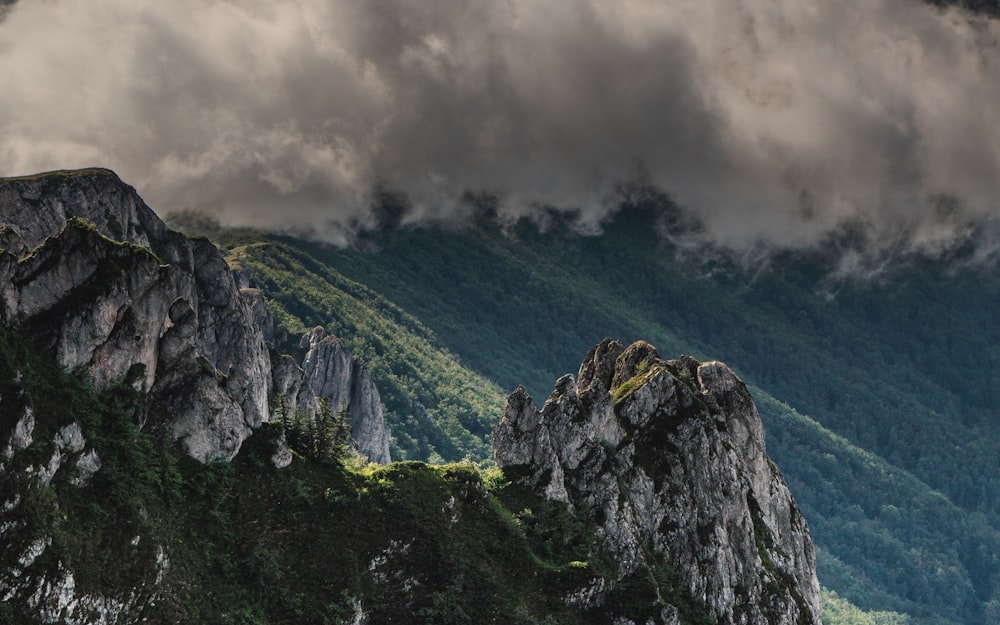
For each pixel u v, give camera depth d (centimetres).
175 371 19200
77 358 18062
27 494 16250
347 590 18750
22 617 15662
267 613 18212
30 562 15900
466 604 19350
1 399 16625
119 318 18575
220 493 18938
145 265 19000
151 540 17475
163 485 18388
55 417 17188
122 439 18075
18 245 19225
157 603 17075
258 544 18800
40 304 18062
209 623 17500
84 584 16325
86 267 18462
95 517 17025
